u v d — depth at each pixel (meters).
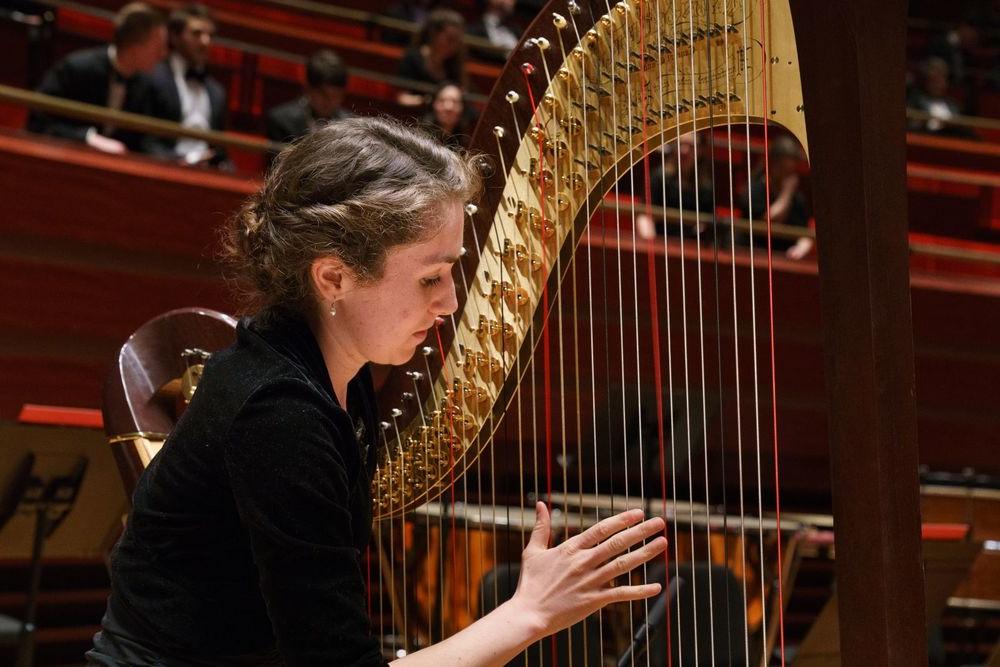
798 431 13.39
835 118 3.14
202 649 3.33
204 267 11.66
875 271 3.09
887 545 3.04
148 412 4.48
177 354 4.56
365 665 3.08
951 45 22.06
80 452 7.00
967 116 21.84
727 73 3.39
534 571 3.38
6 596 10.88
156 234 11.48
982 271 17.70
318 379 3.35
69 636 11.13
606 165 3.85
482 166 4.08
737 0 3.36
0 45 14.78
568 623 3.34
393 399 4.35
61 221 11.13
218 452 3.22
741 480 3.69
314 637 3.06
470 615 6.11
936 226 18.38
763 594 3.81
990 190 18.56
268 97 16.84
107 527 7.39
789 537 8.77
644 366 10.56
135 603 3.37
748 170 3.41
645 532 3.37
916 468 3.09
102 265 11.30
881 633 3.03
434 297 3.38
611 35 3.79
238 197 11.76
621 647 7.73
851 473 3.10
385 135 3.39
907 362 3.11
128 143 12.68
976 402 14.51
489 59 17.95
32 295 11.05
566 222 3.96
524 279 4.04
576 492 9.76
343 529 3.19
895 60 3.16
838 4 3.13
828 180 3.16
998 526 12.47
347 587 3.13
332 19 19.33
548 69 3.97
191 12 13.55
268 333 3.38
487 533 7.37
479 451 4.16
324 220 3.24
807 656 7.66
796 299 13.25
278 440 3.12
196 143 13.07
